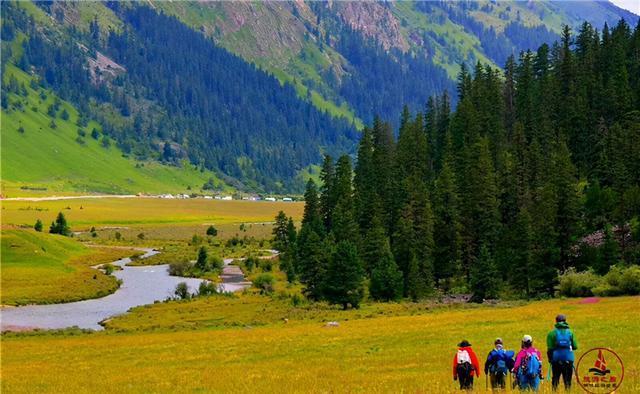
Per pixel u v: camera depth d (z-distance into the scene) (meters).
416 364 47.88
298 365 51.00
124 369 54.66
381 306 108.00
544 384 30.44
